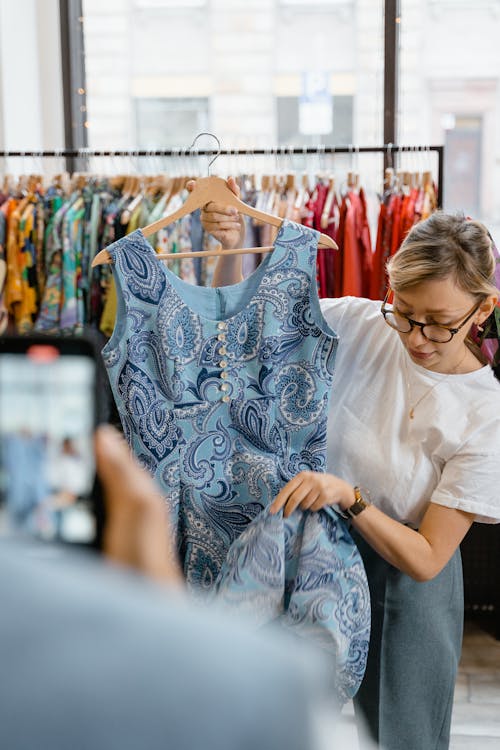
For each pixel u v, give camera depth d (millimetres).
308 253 1546
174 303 1507
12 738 282
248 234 2910
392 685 1659
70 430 422
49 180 3191
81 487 419
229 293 1549
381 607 1654
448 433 1545
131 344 1492
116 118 3785
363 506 1470
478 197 3637
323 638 1455
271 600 1441
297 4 3625
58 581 305
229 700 296
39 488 400
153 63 3738
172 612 309
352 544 1501
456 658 1708
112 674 291
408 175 2973
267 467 1532
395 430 1591
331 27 3623
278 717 298
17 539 371
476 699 2727
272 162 3691
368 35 3604
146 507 436
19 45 3559
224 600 1429
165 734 289
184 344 1522
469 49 3564
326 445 1607
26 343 431
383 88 3611
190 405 1527
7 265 2969
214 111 3734
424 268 1448
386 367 1627
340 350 1672
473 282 1465
